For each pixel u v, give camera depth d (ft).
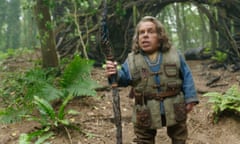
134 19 34.71
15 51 38.63
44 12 23.26
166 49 10.21
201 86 24.43
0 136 15.43
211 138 15.83
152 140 10.98
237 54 31.63
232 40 32.78
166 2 36.96
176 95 10.16
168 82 10.05
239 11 35.45
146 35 10.10
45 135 14.57
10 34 69.05
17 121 16.48
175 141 10.76
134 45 10.42
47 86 17.62
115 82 10.21
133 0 35.06
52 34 23.90
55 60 24.08
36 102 15.38
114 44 34.86
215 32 38.81
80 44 31.12
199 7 37.32
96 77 25.38
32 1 23.34
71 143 14.73
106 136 15.61
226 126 16.53
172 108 10.05
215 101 16.87
